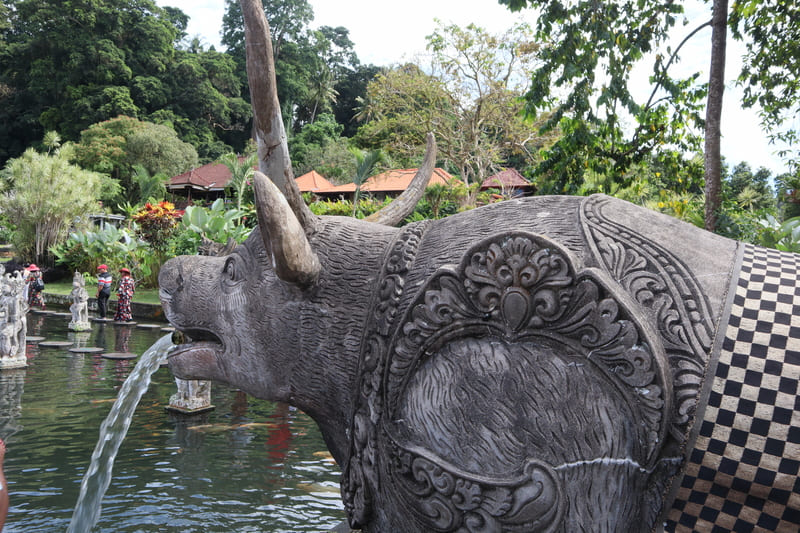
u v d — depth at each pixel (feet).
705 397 4.22
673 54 28.17
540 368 4.43
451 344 4.79
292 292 5.82
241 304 6.13
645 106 29.35
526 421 4.44
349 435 5.62
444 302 4.78
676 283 4.46
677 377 4.24
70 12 149.69
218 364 6.33
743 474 4.17
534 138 77.77
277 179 5.49
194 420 17.93
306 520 10.77
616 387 4.25
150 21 155.94
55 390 21.86
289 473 13.33
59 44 146.51
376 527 5.45
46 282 63.98
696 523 4.37
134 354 29.86
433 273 4.96
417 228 5.69
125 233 57.41
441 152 80.79
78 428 16.93
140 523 10.48
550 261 4.39
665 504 4.38
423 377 4.88
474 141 78.84
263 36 5.02
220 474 13.21
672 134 30.04
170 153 120.67
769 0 26.58
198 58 166.30
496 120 77.77
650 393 4.15
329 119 156.35
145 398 20.76
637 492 4.25
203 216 48.16
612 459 4.23
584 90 28.27
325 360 5.71
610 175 30.89
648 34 27.86
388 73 80.79
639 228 4.76
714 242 4.82
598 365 4.28
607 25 27.32
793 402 4.10
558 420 4.35
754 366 4.21
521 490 4.42
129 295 42.70
